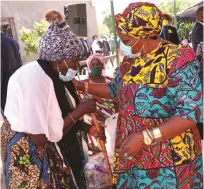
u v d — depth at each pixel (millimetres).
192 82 1616
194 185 1872
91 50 10688
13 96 1902
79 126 2277
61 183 2156
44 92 1893
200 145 1899
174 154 1764
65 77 2016
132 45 1693
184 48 1662
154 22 1614
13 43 3941
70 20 2729
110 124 2992
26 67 1938
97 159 2938
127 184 1970
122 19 1650
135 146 1644
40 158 2021
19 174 2008
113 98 2225
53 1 8547
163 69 1662
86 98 2148
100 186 2754
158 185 1815
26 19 9453
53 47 1909
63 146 2180
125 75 1814
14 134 2000
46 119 1904
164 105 1710
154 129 1627
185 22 7230
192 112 1597
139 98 1733
